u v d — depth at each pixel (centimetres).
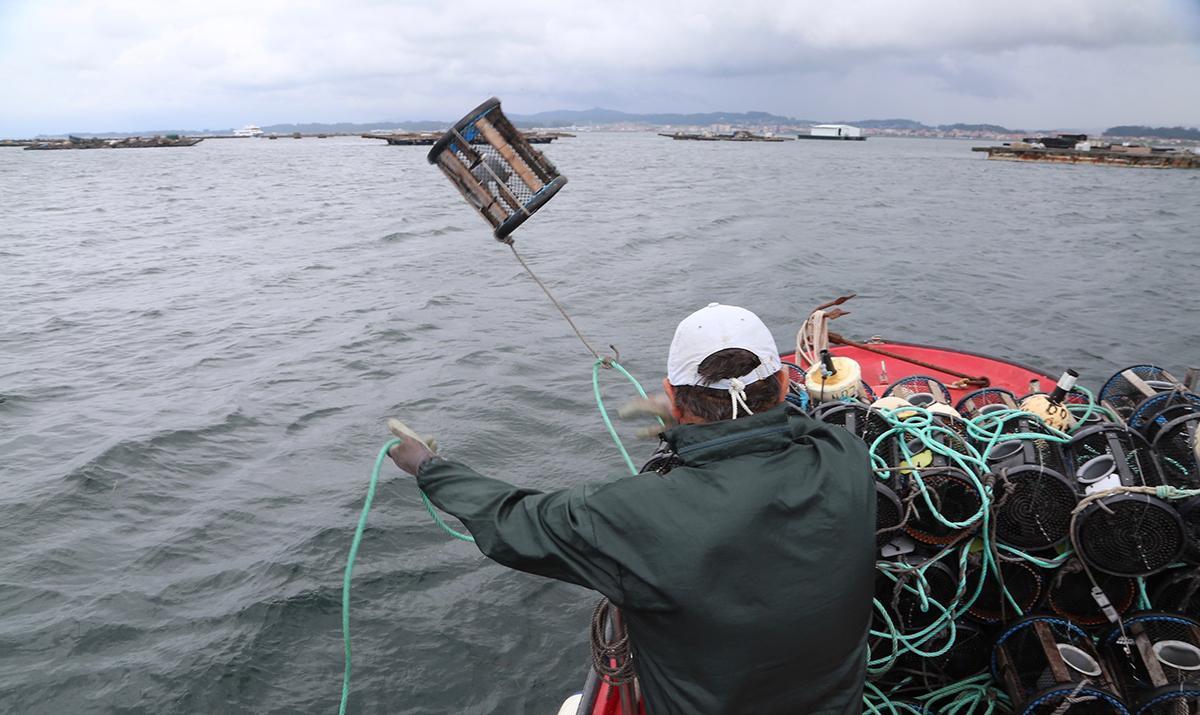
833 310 555
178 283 1698
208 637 513
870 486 173
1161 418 343
